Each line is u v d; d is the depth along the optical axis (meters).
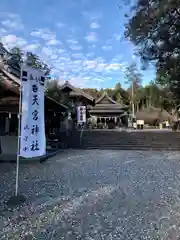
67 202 6.00
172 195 6.62
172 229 4.51
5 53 13.98
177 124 30.47
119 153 15.94
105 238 4.15
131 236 4.23
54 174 9.19
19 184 7.61
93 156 14.35
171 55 12.56
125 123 46.19
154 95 33.47
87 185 7.66
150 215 5.18
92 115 43.19
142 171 9.90
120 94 64.69
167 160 12.91
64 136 20.75
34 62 21.66
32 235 4.24
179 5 10.45
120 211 5.41
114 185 7.68
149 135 20.91
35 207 5.61
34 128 6.22
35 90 6.30
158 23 11.69
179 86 15.67
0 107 11.18
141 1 11.66
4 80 11.09
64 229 4.49
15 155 12.43
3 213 5.23
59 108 15.70
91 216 5.12
